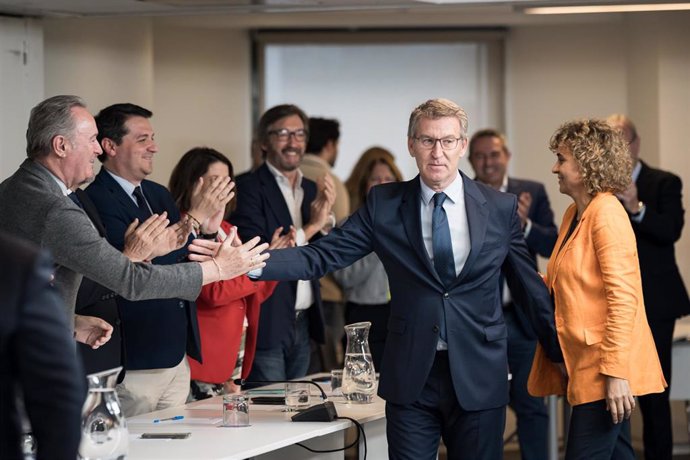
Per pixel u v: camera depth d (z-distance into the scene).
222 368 5.17
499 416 4.03
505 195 4.11
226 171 5.50
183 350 4.80
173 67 8.84
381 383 4.08
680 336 6.46
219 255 4.03
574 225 4.45
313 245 4.17
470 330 3.97
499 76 9.18
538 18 8.54
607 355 4.10
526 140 9.16
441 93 9.23
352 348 4.67
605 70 8.98
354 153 9.30
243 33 9.12
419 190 4.04
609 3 5.80
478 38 9.09
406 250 4.01
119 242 4.67
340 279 6.37
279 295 5.74
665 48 7.91
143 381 4.71
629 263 4.15
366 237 4.13
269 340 5.71
